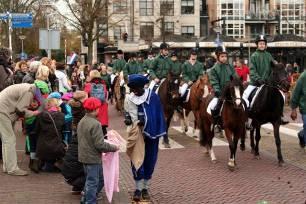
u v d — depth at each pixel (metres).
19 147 13.58
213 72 11.27
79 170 8.72
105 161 8.17
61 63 14.83
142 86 8.12
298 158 11.98
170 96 13.32
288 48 42.16
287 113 21.69
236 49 39.19
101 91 12.48
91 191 7.82
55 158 10.45
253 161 11.70
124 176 10.36
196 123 15.19
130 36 59.53
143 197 8.31
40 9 53.75
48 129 10.40
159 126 8.21
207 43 36.28
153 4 60.59
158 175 10.36
